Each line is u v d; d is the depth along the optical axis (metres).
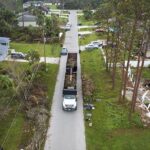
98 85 51.44
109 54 64.00
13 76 47.00
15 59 59.09
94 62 63.28
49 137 35.78
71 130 37.44
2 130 37.00
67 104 42.09
